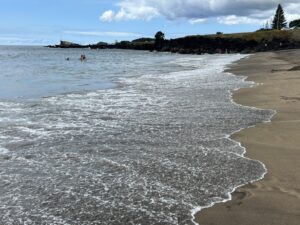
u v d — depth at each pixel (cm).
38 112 1697
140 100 2062
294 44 12369
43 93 2384
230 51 13188
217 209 709
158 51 16425
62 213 693
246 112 1648
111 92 2425
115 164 966
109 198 758
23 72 4162
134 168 937
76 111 1728
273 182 843
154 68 5059
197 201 745
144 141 1192
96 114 1653
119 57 10056
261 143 1157
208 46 13912
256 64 4878
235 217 676
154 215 685
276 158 1013
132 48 19950
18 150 1095
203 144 1155
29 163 977
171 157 1024
